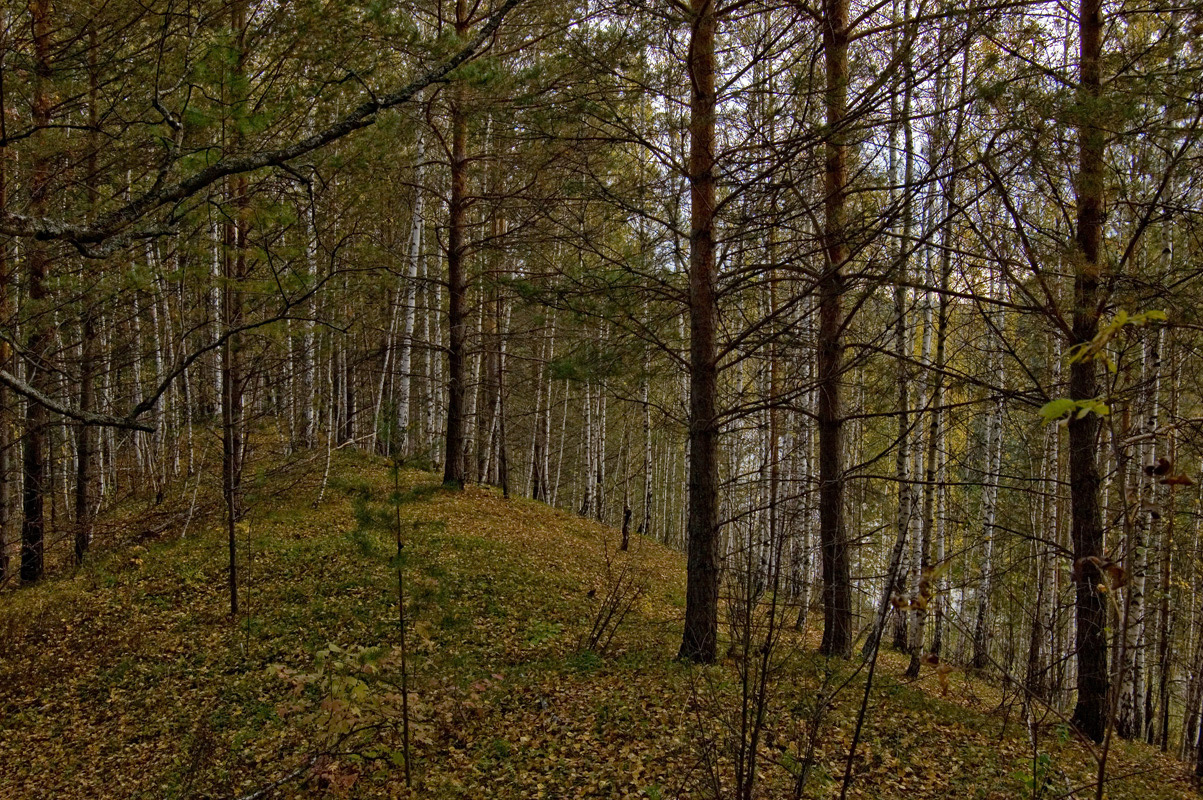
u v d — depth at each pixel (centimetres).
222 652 926
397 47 789
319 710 591
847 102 805
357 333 1623
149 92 646
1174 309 709
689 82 889
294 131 517
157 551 1272
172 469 1938
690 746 604
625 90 898
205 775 643
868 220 873
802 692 622
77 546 1291
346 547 1269
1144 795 619
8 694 862
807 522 1397
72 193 768
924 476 1312
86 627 1015
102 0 636
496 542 1439
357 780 601
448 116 1614
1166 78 661
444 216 2077
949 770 605
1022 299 952
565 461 3653
